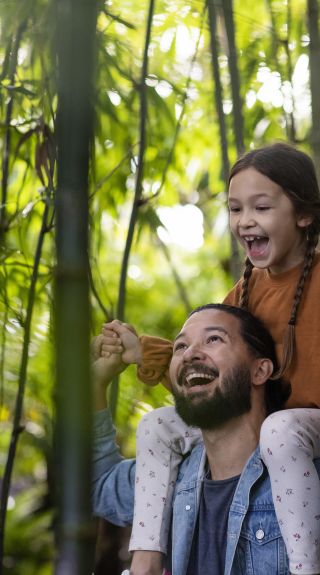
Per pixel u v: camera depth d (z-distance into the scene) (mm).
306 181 2287
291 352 2227
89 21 1521
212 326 2242
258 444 2246
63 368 1467
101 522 3578
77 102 1529
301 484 2070
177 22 3742
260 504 2172
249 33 3732
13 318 2955
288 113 3092
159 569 2258
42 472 6172
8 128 2795
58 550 1530
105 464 2490
